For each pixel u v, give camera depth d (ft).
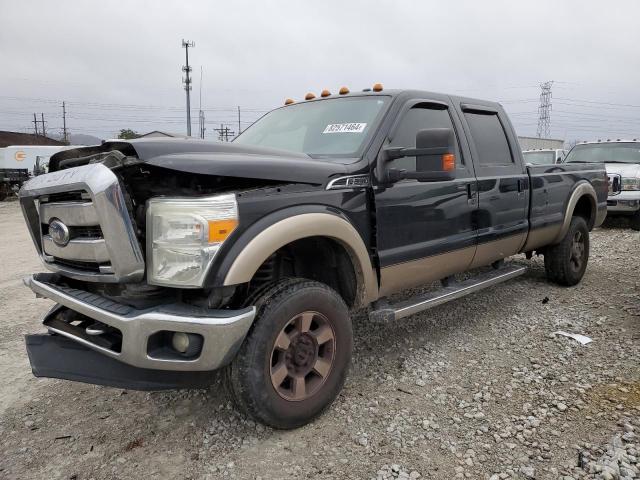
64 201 9.20
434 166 10.52
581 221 19.44
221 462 8.79
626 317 15.72
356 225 10.63
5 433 9.95
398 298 16.47
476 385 11.39
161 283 8.43
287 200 9.30
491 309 16.78
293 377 9.52
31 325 16.51
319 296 9.68
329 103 13.52
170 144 8.82
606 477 8.02
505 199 15.23
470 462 8.61
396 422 9.89
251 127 14.92
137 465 8.79
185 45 135.23
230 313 8.45
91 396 11.41
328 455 8.90
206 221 8.17
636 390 10.94
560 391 11.00
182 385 8.70
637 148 38.24
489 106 16.03
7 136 151.02
